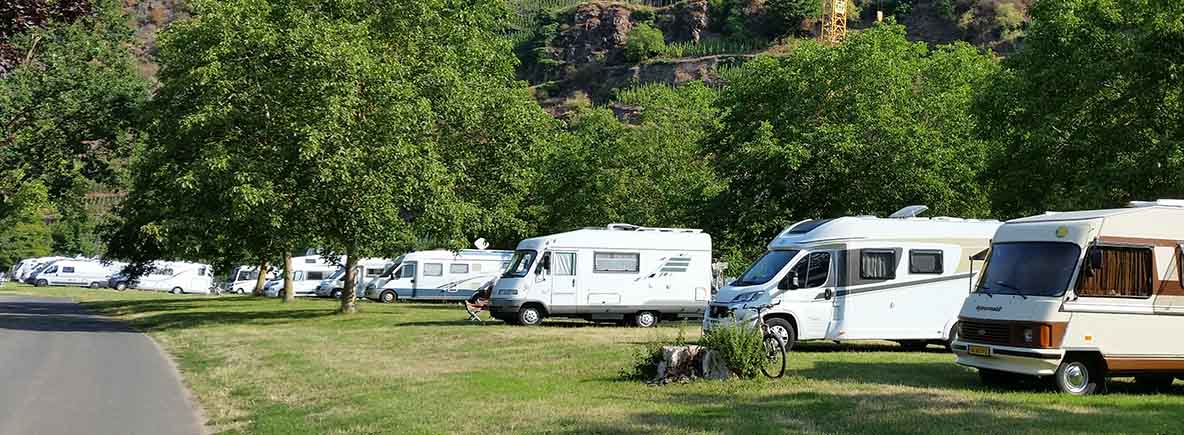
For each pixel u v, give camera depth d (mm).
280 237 31203
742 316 18484
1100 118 26109
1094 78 25266
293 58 29219
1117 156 25047
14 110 33781
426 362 17156
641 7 167750
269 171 29703
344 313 34188
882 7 148375
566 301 26844
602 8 166875
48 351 19828
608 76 154625
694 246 27766
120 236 44125
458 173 33250
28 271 80750
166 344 23094
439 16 34000
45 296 55250
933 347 21547
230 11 30031
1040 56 27406
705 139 39250
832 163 31922
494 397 12289
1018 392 12680
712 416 10539
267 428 10430
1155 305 13000
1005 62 29000
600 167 47594
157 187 34750
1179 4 24594
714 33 159875
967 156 33781
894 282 19516
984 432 9539
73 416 11344
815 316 19078
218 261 46344
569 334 22922
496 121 35281
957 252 19906
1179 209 13352
